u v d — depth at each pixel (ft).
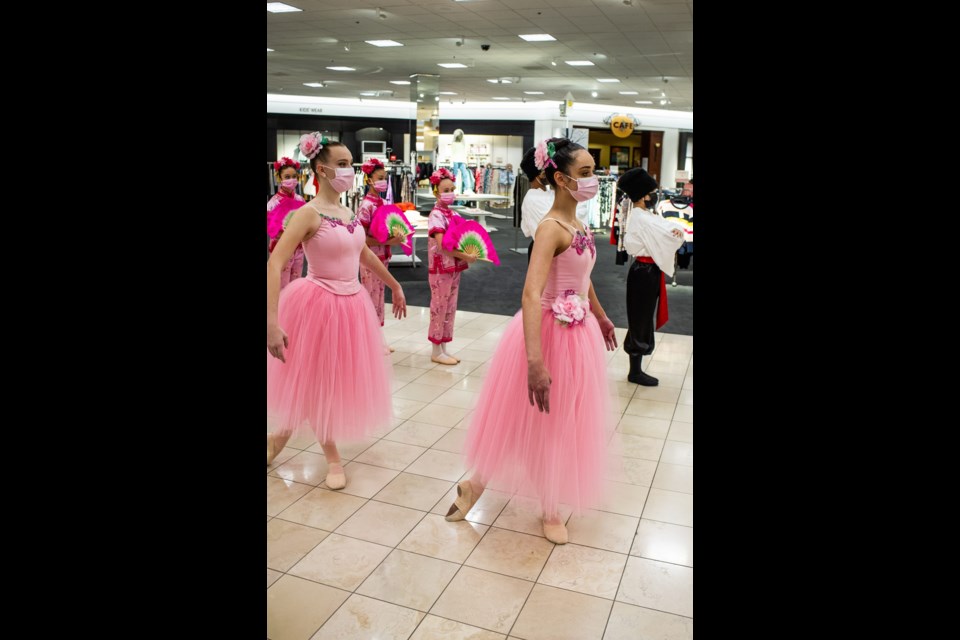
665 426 13.65
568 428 8.82
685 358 18.94
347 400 10.48
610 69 51.70
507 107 74.43
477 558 8.79
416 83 57.06
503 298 27.61
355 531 9.45
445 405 14.78
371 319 10.98
